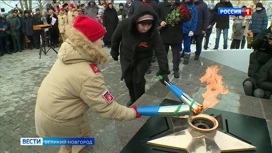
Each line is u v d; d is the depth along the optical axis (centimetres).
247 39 707
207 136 179
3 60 767
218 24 706
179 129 205
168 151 184
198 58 579
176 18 440
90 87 162
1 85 568
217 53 584
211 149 176
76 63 163
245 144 184
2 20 815
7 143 362
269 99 314
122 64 323
